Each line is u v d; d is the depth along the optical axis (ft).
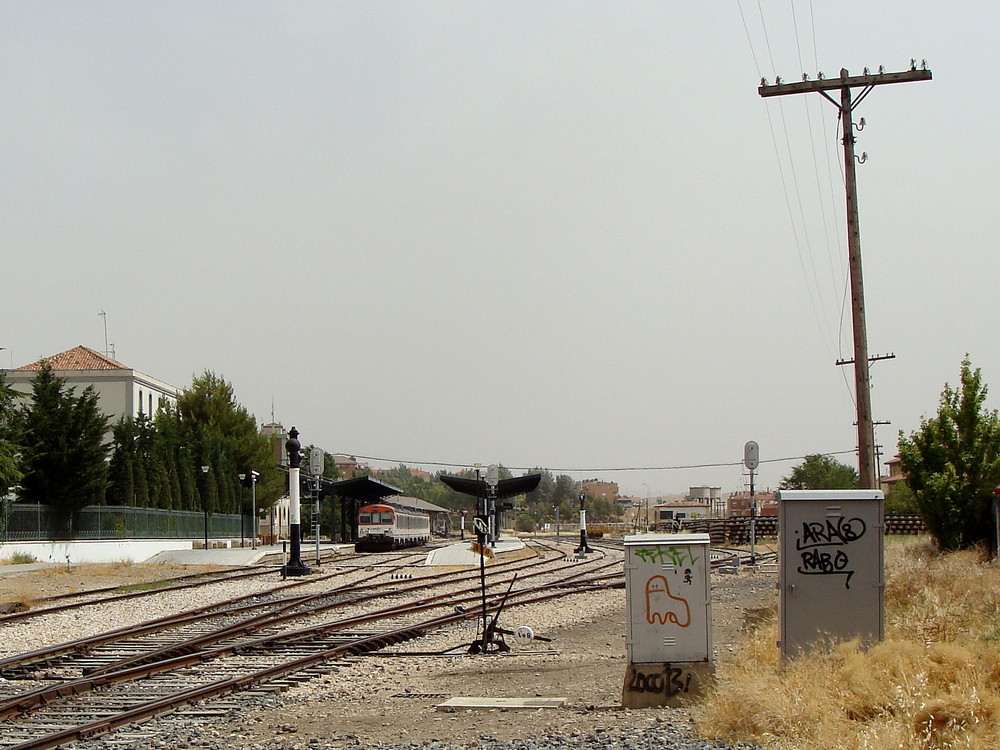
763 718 34.86
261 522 347.15
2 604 93.50
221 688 47.37
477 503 65.82
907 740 31.40
